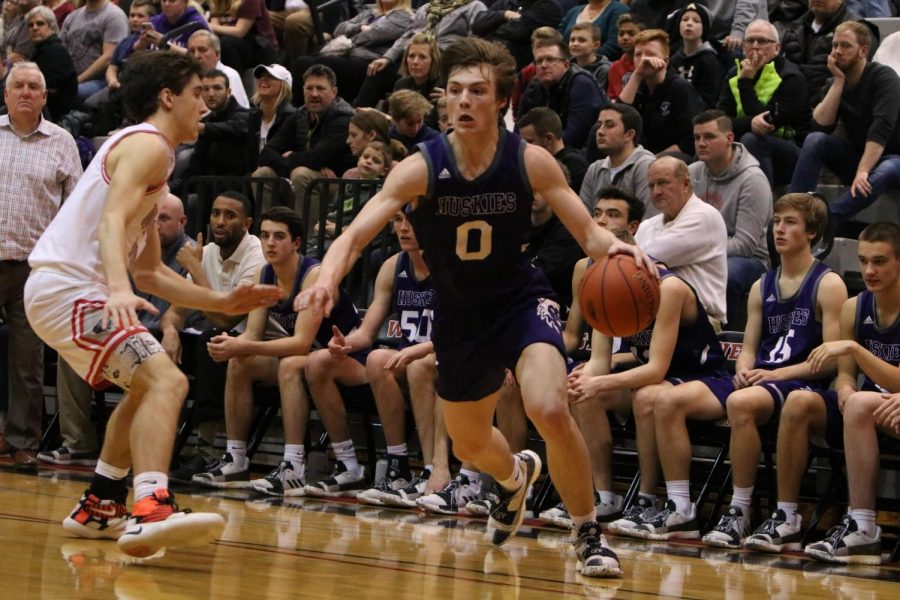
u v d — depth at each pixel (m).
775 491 9.04
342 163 12.71
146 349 5.46
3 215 10.30
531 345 5.68
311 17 16.28
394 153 11.70
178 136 5.73
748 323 9.02
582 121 11.96
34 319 5.63
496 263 5.66
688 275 9.35
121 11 16.52
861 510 7.69
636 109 11.72
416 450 10.58
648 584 5.89
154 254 5.89
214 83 12.95
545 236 10.08
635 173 10.55
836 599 5.81
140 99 5.67
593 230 5.62
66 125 14.47
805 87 11.68
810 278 8.73
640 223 9.67
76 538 5.94
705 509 9.55
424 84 13.37
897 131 10.85
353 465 9.86
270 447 11.23
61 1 17.38
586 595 5.31
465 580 5.55
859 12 13.41
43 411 11.98
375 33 15.09
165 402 5.36
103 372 5.54
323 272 5.14
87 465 10.66
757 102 11.69
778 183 11.64
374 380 9.52
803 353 8.67
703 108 11.80
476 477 9.05
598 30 13.17
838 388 8.22
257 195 11.86
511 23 14.20
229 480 9.85
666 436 8.38
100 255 5.62
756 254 10.34
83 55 16.38
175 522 5.07
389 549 6.58
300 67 15.04
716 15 13.63
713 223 9.40
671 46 13.29
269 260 10.06
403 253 10.08
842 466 8.44
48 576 4.74
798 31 12.70
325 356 9.67
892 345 8.24
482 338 5.75
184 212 11.99
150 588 4.61
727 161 10.45
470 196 5.54
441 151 5.54
